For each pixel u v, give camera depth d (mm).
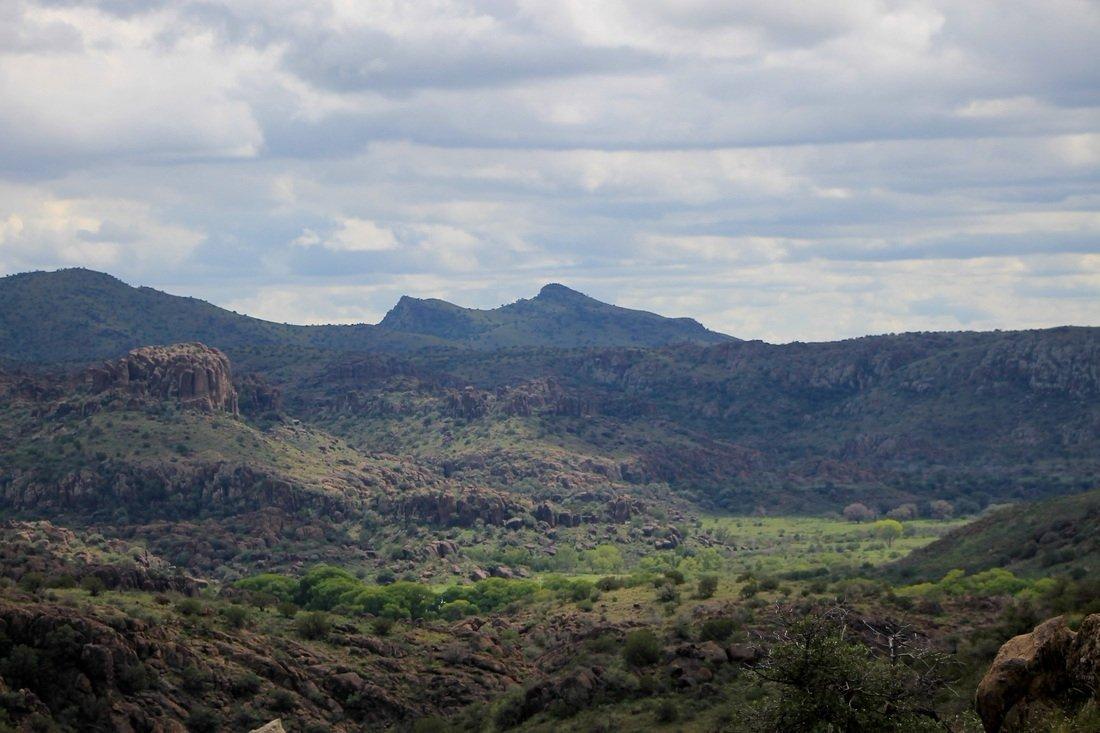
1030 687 33188
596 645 102500
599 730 81438
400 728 94875
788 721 43719
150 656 95875
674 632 101750
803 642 44906
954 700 62969
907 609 101000
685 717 80250
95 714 87812
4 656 89375
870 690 43469
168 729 89500
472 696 101125
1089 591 93688
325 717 96750
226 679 97000
